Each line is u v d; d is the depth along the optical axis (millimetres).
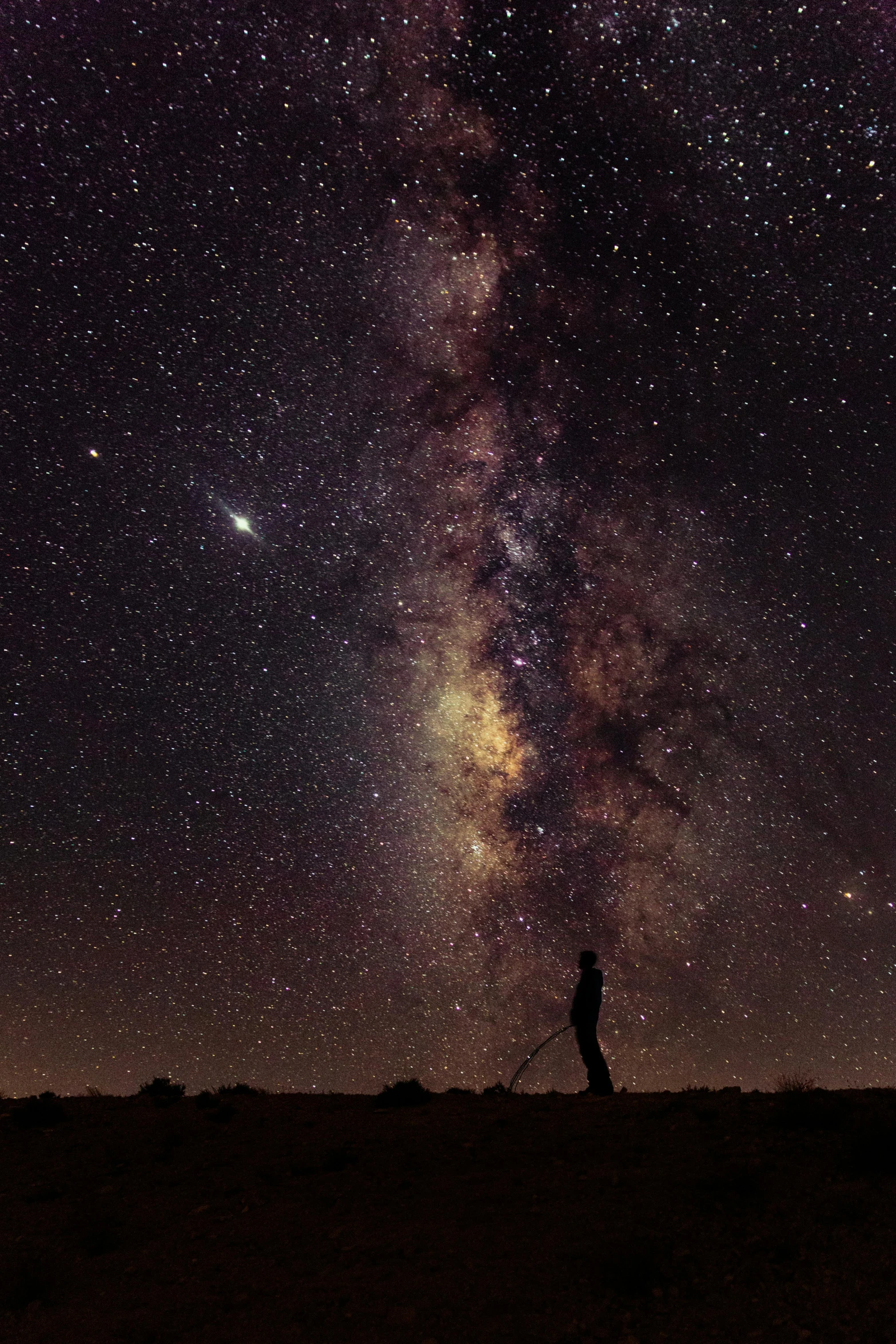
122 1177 7105
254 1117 8820
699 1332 4090
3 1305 5129
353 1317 4488
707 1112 7215
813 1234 4836
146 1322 4707
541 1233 5188
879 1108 6996
